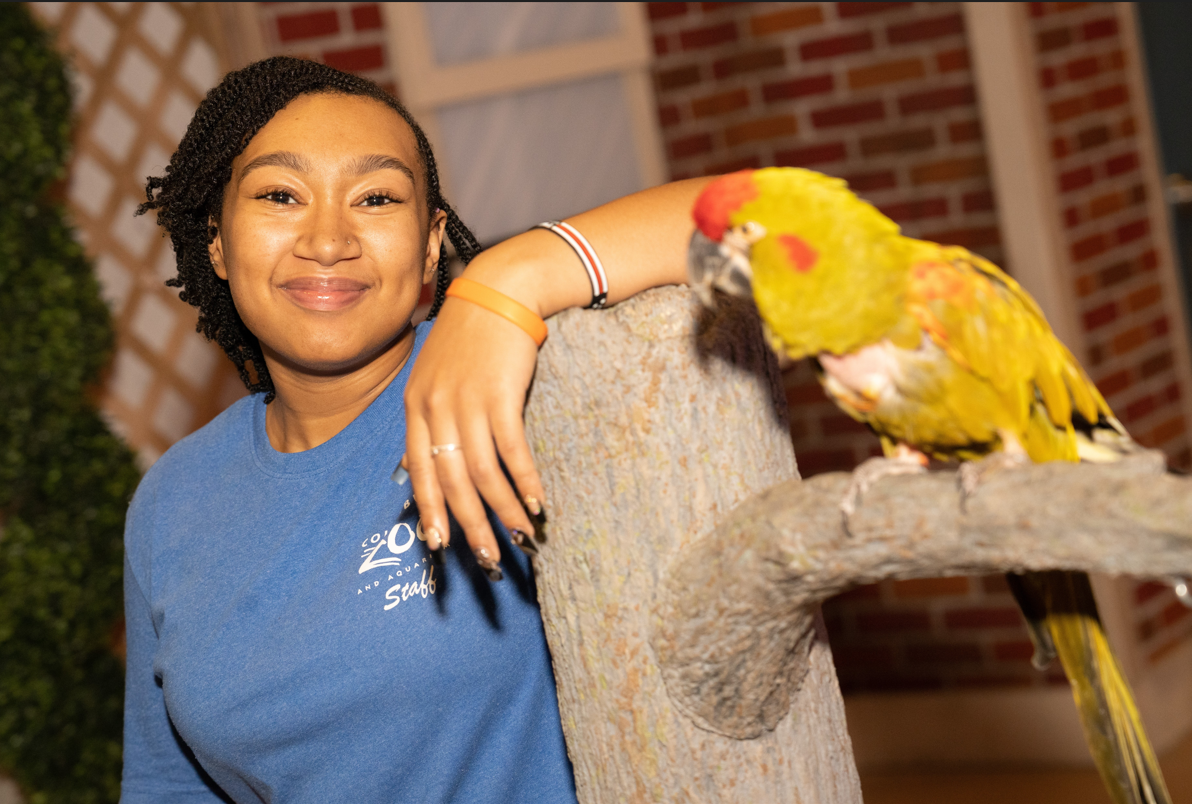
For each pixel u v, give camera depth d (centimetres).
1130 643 311
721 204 78
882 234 79
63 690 297
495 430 75
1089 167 310
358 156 102
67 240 295
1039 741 315
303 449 115
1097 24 312
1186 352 330
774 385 86
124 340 318
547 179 324
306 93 105
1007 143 295
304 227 101
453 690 102
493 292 77
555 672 87
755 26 320
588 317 79
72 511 297
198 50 317
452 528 102
